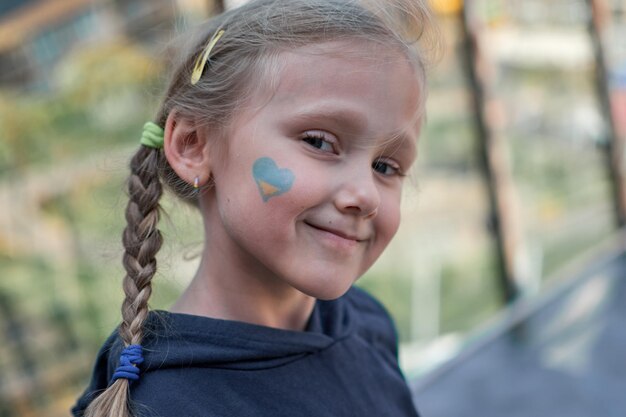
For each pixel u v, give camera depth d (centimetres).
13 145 262
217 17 87
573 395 257
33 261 263
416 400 256
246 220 73
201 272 84
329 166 73
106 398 71
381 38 74
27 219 265
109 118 263
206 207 82
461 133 357
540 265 408
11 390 259
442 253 353
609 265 371
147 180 83
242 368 76
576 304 330
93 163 257
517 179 416
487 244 363
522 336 302
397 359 110
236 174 74
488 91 347
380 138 74
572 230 435
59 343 265
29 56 263
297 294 85
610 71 435
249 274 80
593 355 282
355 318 99
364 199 72
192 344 75
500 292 362
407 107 76
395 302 338
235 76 76
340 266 73
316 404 79
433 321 342
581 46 426
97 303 257
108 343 86
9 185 262
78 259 257
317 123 72
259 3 80
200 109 78
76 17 262
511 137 413
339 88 72
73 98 265
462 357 286
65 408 266
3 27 257
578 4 417
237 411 73
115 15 256
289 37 74
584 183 443
